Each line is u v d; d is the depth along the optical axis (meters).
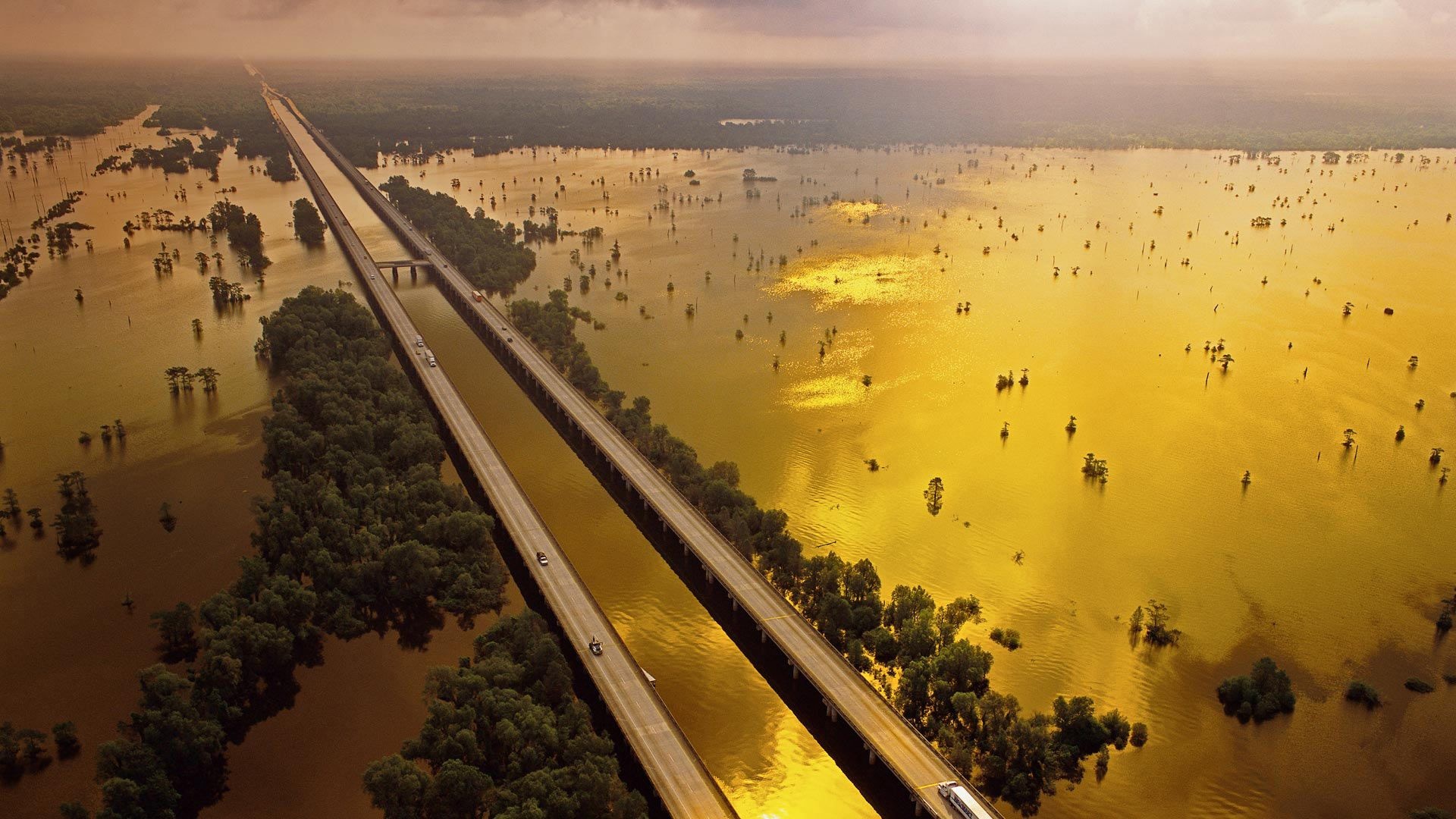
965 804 151.50
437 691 175.75
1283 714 182.00
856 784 171.88
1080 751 172.25
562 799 146.75
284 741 179.88
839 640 198.12
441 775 151.12
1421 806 162.38
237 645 187.75
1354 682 187.38
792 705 190.12
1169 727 179.38
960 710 175.88
